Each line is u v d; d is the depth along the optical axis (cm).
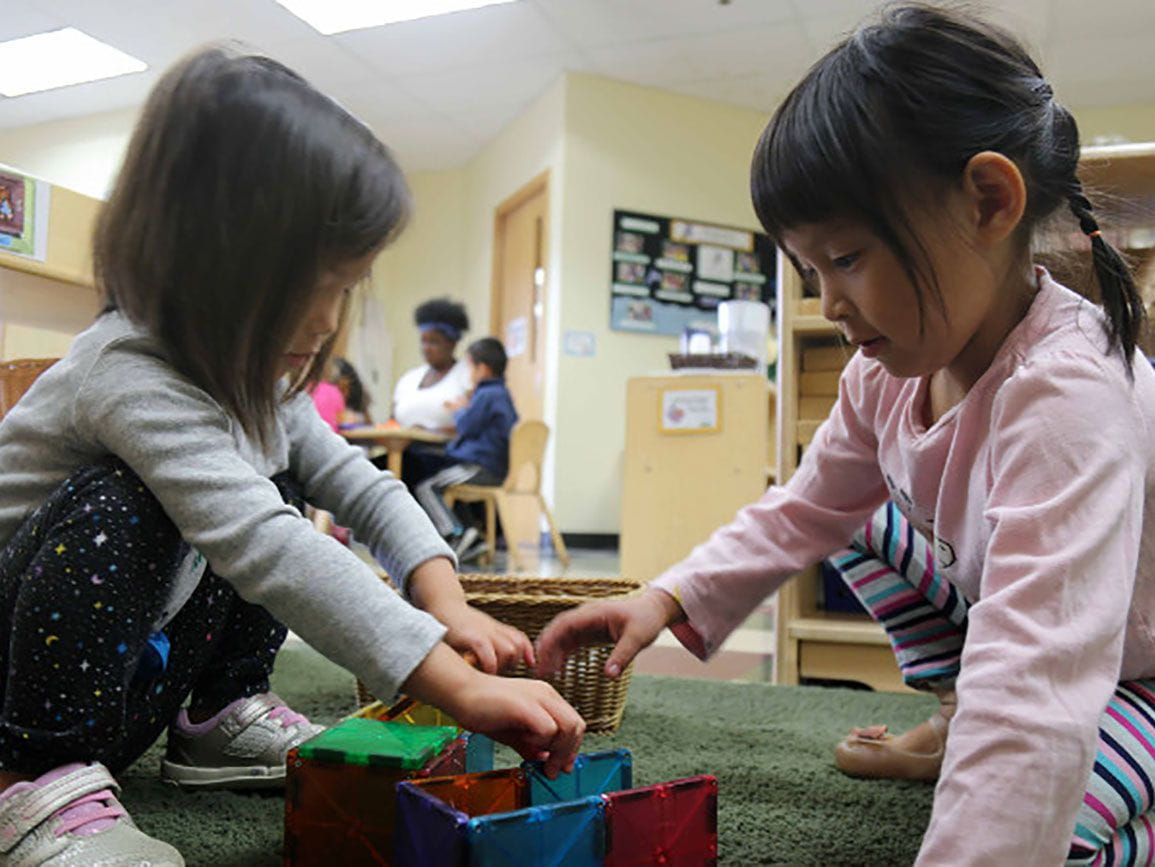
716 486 311
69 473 70
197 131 64
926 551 98
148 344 68
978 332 67
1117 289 65
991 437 65
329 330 68
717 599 89
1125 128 481
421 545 84
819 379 169
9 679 66
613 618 86
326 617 63
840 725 126
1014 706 52
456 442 412
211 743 90
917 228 60
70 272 118
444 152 595
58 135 532
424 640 63
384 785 65
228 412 68
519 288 545
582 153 482
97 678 66
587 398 484
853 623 163
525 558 439
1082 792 52
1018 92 63
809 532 91
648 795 61
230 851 75
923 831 84
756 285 516
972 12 67
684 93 500
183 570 74
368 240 66
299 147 63
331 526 354
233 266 63
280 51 459
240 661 92
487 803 64
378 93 508
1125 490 58
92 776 67
